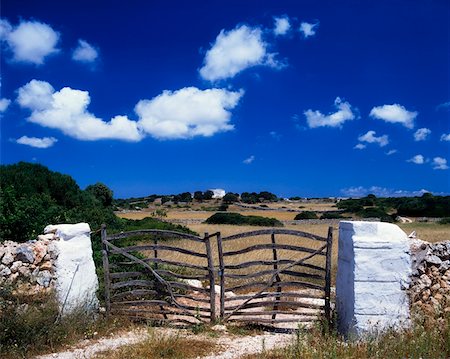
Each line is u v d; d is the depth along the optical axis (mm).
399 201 73062
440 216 56344
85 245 9688
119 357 7723
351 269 8750
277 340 8891
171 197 102688
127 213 66625
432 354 7246
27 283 8797
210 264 9844
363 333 8422
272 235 9930
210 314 9867
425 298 8773
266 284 9859
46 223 13961
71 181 22469
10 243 9586
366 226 8734
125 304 10008
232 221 46531
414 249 8898
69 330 8664
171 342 8367
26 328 8156
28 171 20906
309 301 11891
